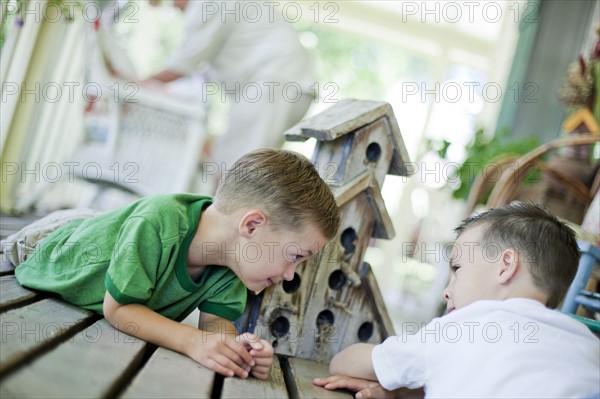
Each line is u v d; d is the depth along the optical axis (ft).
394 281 18.62
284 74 10.78
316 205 3.95
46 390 2.31
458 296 3.93
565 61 13.32
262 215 3.91
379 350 3.84
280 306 4.62
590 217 6.34
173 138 10.16
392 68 25.35
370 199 4.87
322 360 4.81
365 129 4.84
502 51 17.67
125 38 14.74
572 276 3.90
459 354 3.40
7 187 9.13
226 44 10.69
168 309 4.26
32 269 4.33
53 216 5.25
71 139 12.11
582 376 3.19
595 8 13.00
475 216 4.17
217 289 4.29
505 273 3.75
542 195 8.55
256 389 3.43
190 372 3.30
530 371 3.19
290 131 4.99
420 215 16.90
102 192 10.43
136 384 2.82
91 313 4.03
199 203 4.20
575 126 9.41
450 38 19.13
